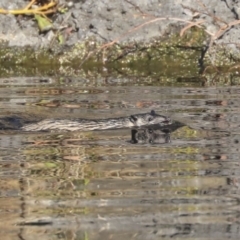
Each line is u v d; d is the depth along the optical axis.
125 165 12.02
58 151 13.05
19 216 9.72
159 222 9.42
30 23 24.20
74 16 23.78
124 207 9.98
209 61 22.08
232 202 10.13
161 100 17.27
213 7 23.05
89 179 11.30
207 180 11.12
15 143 13.66
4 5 24.23
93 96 17.91
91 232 9.11
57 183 11.12
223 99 17.25
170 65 22.64
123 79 20.62
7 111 16.20
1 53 23.78
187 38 22.89
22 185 11.05
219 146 13.12
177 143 13.47
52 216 9.73
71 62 23.33
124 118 15.07
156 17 22.84
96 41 23.42
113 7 23.52
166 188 10.77
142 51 23.00
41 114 15.96
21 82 20.36
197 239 8.84
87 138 14.05
